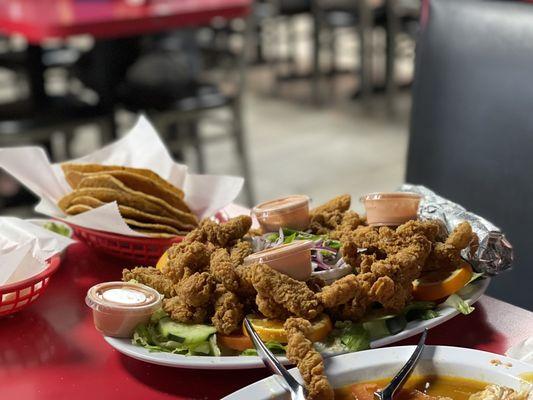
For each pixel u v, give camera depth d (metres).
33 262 0.84
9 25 2.36
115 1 2.64
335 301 0.71
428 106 1.28
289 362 0.67
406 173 1.33
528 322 0.80
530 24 1.16
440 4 1.27
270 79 5.13
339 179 3.28
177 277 0.78
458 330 0.79
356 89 4.58
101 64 2.60
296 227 0.87
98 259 1.00
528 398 0.61
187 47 2.99
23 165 1.03
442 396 0.64
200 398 0.69
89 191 0.97
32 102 2.63
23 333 0.81
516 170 1.18
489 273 0.82
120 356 0.76
